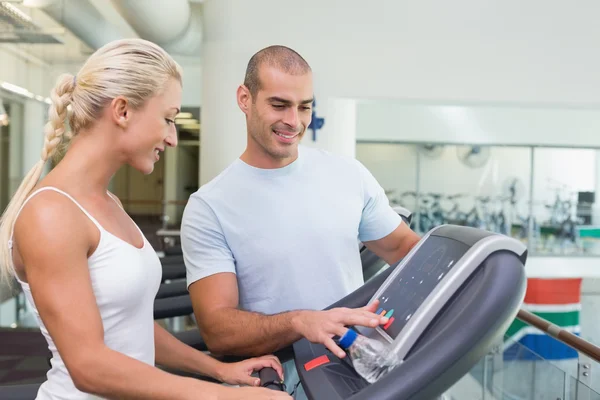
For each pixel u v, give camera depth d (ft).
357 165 5.01
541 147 24.11
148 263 3.41
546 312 17.72
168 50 20.21
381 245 5.24
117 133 3.16
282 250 4.47
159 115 3.21
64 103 3.28
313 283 4.52
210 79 14.47
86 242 3.03
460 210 24.18
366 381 3.31
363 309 3.67
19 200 3.13
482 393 7.97
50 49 16.96
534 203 24.32
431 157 23.99
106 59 3.12
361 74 14.80
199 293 4.42
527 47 15.15
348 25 14.74
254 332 3.84
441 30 14.94
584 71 15.28
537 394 6.61
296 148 4.35
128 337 3.29
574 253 24.18
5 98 17.94
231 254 4.56
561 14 15.19
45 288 2.86
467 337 2.78
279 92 4.09
